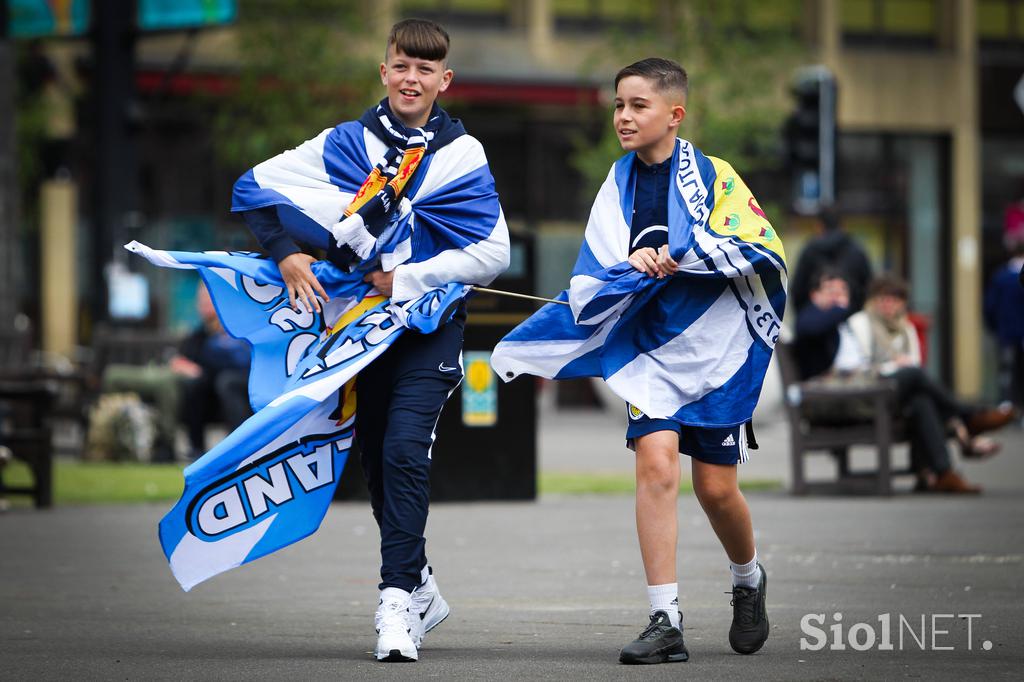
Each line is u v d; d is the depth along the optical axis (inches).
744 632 506.0
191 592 667.4
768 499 1101.1
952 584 676.7
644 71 504.4
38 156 2287.2
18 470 1282.0
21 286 2485.2
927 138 2910.9
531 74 2669.8
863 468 1409.9
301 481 508.1
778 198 2704.2
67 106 2349.9
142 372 1439.5
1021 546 821.9
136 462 1409.9
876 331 1150.3
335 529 914.1
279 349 513.7
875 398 1108.5
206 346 1424.7
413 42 511.5
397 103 515.5
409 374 509.4
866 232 2878.9
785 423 1953.7
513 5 2694.4
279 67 2166.6
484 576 715.4
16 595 656.4
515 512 996.6
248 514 502.9
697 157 507.2
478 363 1048.8
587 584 689.0
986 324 2086.6
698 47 2214.6
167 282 2500.0
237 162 2266.2
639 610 611.5
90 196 2479.1
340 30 2236.7
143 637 545.0
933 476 1150.3
